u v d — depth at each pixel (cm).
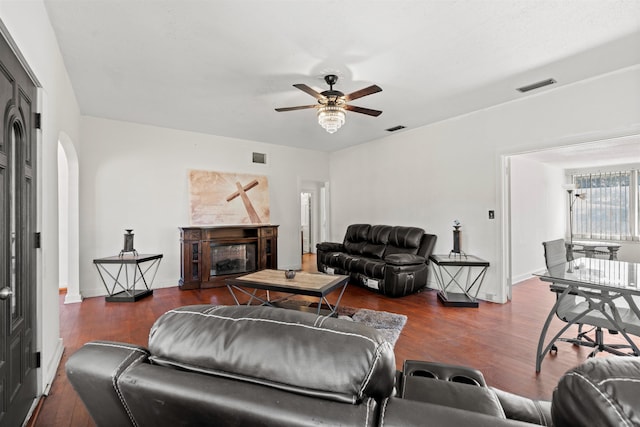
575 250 634
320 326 70
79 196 420
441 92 346
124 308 376
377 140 573
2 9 127
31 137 179
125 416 76
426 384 108
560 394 55
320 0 197
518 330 301
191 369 72
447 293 427
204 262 481
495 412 94
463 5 202
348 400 60
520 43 247
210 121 461
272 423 59
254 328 72
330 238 691
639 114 281
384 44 248
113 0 196
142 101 376
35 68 175
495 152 393
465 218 430
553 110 338
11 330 148
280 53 262
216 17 214
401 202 526
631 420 45
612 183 642
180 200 507
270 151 608
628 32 231
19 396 158
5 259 142
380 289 434
